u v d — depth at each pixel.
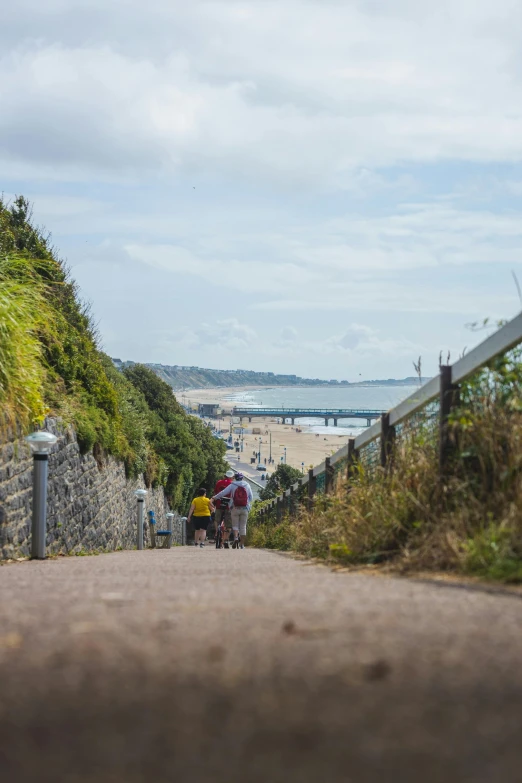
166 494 36.53
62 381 16.52
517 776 1.15
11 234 17.66
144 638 2.33
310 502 13.24
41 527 9.84
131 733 1.36
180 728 1.38
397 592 3.64
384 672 1.79
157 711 1.50
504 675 1.78
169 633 2.42
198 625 2.59
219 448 58.56
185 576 5.15
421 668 1.86
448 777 1.14
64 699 1.60
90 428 15.40
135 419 26.66
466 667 1.87
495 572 4.27
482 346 5.50
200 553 13.08
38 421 11.38
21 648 2.21
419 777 1.14
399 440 7.41
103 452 17.48
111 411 19.14
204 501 22.31
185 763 1.20
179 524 41.91
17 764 1.20
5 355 9.74
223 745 1.29
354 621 2.62
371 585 4.11
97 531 16.67
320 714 1.47
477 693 1.62
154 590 3.95
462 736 1.33
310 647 2.16
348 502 8.09
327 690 1.65
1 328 9.65
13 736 1.35
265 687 1.68
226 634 2.40
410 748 1.27
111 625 2.60
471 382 5.82
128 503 22.17
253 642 2.25
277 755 1.24
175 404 48.66
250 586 4.12
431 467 6.07
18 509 10.32
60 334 17.36
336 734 1.34
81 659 2.02
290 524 14.37
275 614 2.84
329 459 11.80
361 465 8.32
